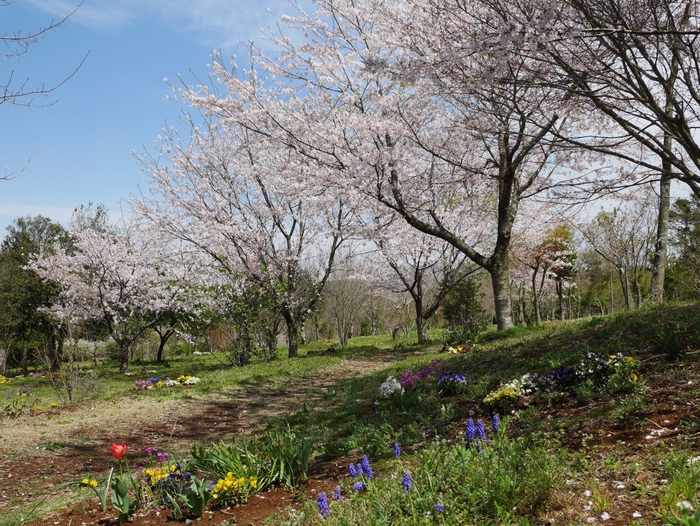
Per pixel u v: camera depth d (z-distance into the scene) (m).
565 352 8.16
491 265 14.55
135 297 22.58
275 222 20.50
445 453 4.30
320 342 35.69
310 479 4.97
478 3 6.82
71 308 21.77
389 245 21.19
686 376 5.03
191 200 20.12
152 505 4.52
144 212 20.11
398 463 4.68
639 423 4.27
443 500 3.43
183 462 5.55
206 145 20.09
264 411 10.81
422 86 8.75
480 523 3.13
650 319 9.08
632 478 3.42
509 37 6.02
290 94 14.98
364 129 11.66
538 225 19.00
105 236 23.11
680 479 3.03
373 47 11.42
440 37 7.18
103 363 25.73
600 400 5.22
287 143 12.68
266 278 20.53
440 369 10.30
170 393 12.84
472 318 26.08
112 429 9.38
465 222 18.67
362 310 36.66
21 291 25.11
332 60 12.16
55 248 23.94
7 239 28.78
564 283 28.22
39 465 7.13
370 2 11.09
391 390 8.39
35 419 10.09
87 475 6.34
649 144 6.14
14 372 28.11
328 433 7.42
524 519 3.01
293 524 3.71
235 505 4.38
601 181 8.90
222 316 20.30
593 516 3.05
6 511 5.11
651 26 5.98
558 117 8.52
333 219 19.92
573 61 6.70
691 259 21.03
